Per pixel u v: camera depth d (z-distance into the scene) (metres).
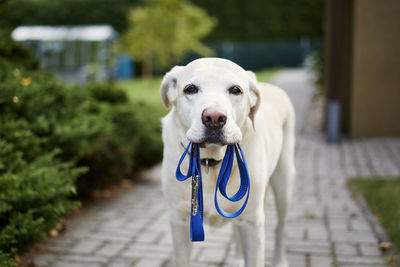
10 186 3.04
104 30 19.66
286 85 17.19
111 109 5.54
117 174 5.00
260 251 2.45
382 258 3.33
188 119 2.15
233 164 2.30
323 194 4.96
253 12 27.84
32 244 3.19
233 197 2.18
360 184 5.20
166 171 2.40
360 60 7.85
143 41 20.06
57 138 4.08
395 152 6.92
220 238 3.79
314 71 11.93
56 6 24.69
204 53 21.81
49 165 3.60
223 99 2.06
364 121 8.00
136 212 4.50
